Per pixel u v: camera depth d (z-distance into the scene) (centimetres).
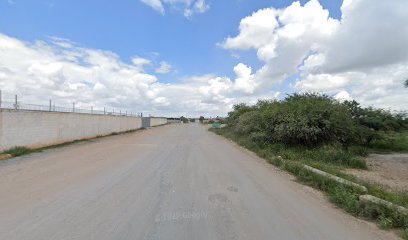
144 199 600
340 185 690
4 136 1258
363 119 1858
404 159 1417
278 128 1529
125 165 1015
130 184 731
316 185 744
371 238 430
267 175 895
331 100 1700
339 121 1502
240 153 1456
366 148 1703
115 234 421
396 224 474
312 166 1007
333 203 606
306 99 1719
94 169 931
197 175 862
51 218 483
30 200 584
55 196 613
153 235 420
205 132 3712
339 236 434
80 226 450
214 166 1031
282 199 628
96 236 414
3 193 634
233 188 713
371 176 990
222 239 411
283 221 491
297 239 418
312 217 516
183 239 409
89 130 2325
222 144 1953
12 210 522
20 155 1245
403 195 651
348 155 1280
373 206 527
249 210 545
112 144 1830
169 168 972
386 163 1300
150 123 5831
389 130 1906
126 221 474
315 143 1515
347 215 532
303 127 1422
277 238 420
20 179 775
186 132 3606
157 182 759
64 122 1861
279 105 1859
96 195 625
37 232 426
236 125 2859
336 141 1505
